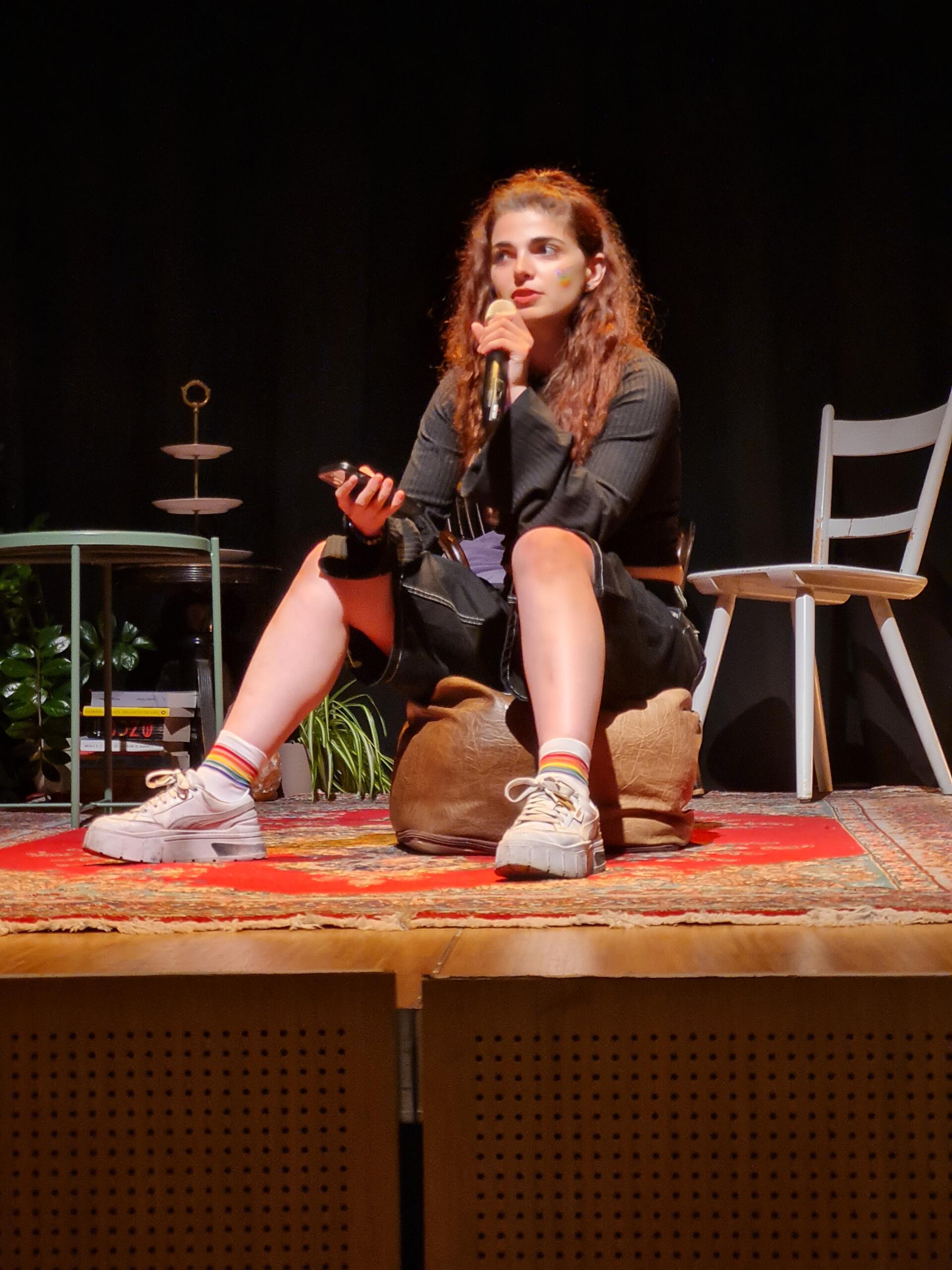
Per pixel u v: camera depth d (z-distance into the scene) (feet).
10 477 15.88
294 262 15.62
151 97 15.76
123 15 15.74
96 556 11.30
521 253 8.17
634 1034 4.46
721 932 5.31
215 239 15.78
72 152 15.81
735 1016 4.45
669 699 8.43
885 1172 4.43
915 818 10.73
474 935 5.34
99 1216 4.61
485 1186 4.50
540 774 6.97
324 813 12.17
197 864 7.76
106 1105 4.61
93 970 4.70
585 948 5.02
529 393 7.51
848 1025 4.43
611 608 7.82
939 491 14.71
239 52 15.67
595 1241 4.49
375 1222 4.53
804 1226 4.46
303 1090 4.55
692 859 7.77
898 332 14.76
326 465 7.32
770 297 14.92
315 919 5.50
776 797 13.33
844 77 14.80
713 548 14.99
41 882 6.97
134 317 15.88
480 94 15.30
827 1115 4.43
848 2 14.78
